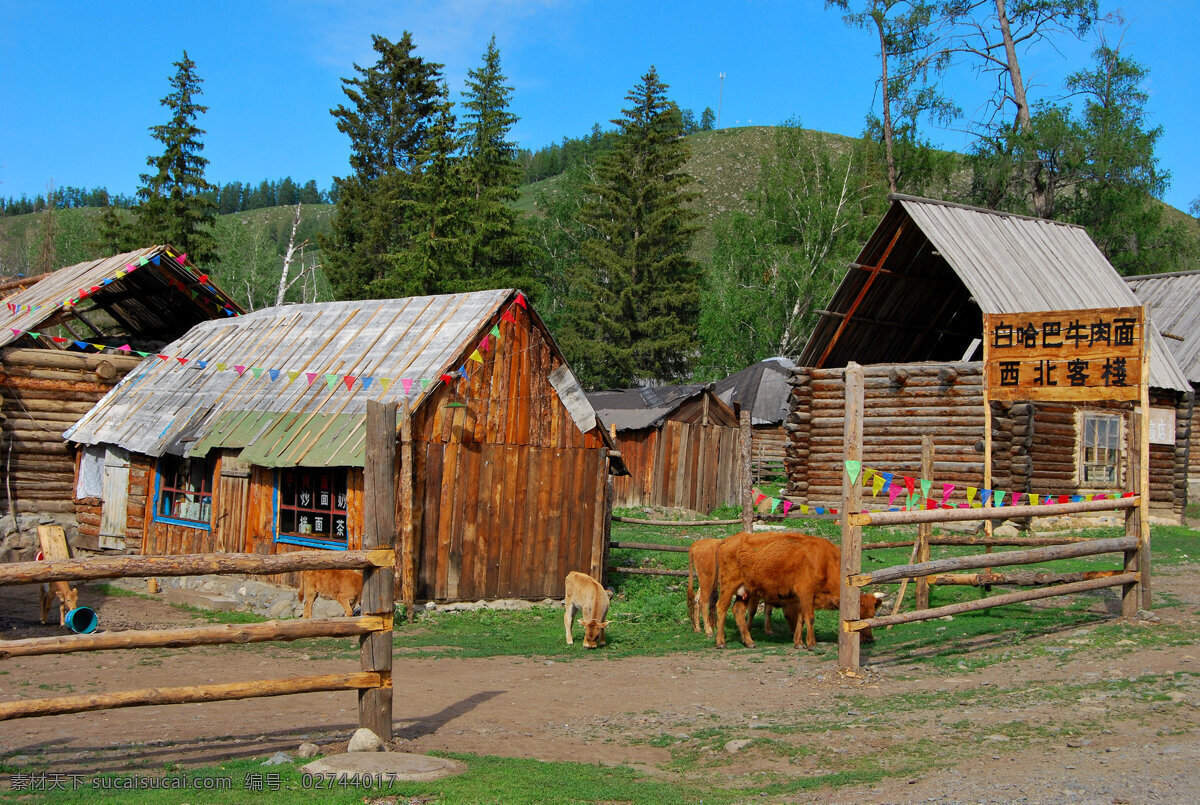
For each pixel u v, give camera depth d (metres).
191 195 46.47
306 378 16.25
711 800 6.22
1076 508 11.24
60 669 10.80
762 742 7.59
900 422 22.98
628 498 28.95
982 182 42.38
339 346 16.86
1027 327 12.51
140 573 6.20
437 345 15.16
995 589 14.51
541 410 15.70
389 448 7.39
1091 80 40.47
